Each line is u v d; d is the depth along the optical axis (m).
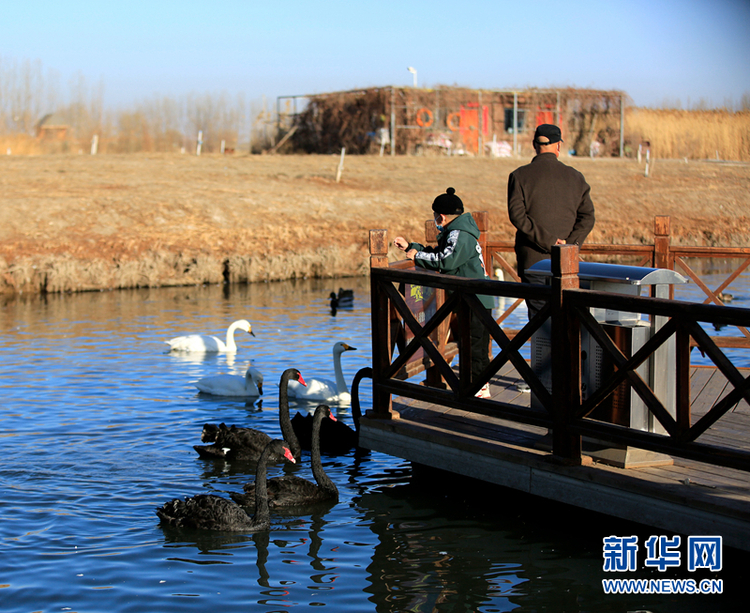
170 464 8.75
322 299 21.80
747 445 6.65
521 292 6.23
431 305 8.73
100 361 14.09
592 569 6.07
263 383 12.73
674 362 6.25
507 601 5.64
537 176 7.43
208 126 79.75
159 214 29.62
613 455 6.24
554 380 6.16
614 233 30.34
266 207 32.00
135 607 5.59
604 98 50.75
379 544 6.62
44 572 6.09
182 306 20.58
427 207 34.19
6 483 7.98
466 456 6.92
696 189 38.69
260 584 5.95
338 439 9.62
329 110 51.34
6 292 22.77
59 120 70.44
